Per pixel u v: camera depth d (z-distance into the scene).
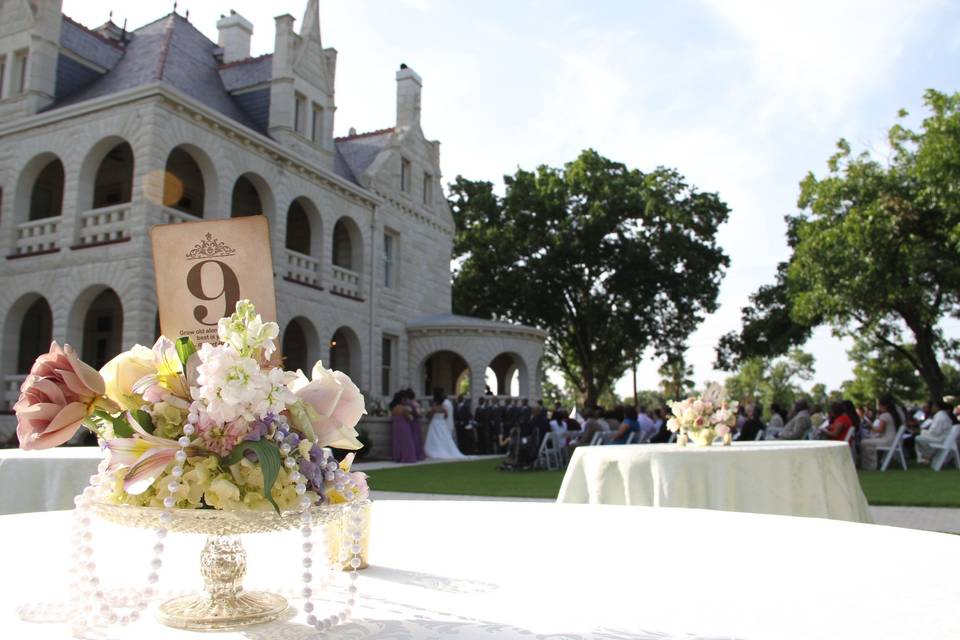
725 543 2.58
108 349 22.39
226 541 1.72
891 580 2.01
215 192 19.88
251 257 2.14
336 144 31.89
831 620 1.63
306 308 23.28
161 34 23.55
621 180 39.28
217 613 1.62
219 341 2.09
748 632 1.54
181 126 18.84
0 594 1.84
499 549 2.48
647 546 2.53
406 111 31.73
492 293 40.00
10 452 6.14
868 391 57.22
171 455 1.61
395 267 29.56
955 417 19.48
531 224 40.12
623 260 38.53
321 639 1.50
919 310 27.88
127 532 2.78
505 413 26.05
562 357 45.94
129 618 1.59
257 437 1.64
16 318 19.48
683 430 7.48
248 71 24.81
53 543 2.50
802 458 6.32
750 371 87.62
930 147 23.84
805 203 29.05
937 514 9.07
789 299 34.25
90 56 22.39
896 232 25.72
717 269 39.94
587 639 1.49
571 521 3.03
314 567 2.19
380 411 24.25
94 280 18.16
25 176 19.84
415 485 13.45
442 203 33.53
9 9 20.97
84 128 18.91
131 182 22.19
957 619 1.63
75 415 1.65
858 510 6.77
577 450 7.02
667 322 41.75
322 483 1.71
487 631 1.55
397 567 2.19
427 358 31.06
